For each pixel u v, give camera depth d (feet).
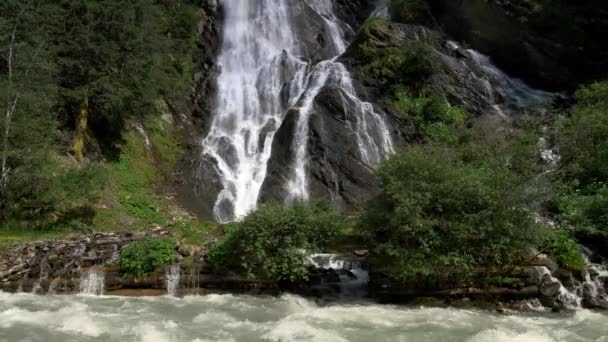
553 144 57.41
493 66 90.38
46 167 57.26
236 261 42.34
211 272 42.75
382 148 74.13
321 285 43.11
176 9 98.12
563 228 44.65
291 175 71.31
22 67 58.23
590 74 83.46
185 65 92.38
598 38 83.61
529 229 38.96
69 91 64.18
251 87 92.84
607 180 50.72
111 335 31.04
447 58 85.35
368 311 37.19
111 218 60.18
